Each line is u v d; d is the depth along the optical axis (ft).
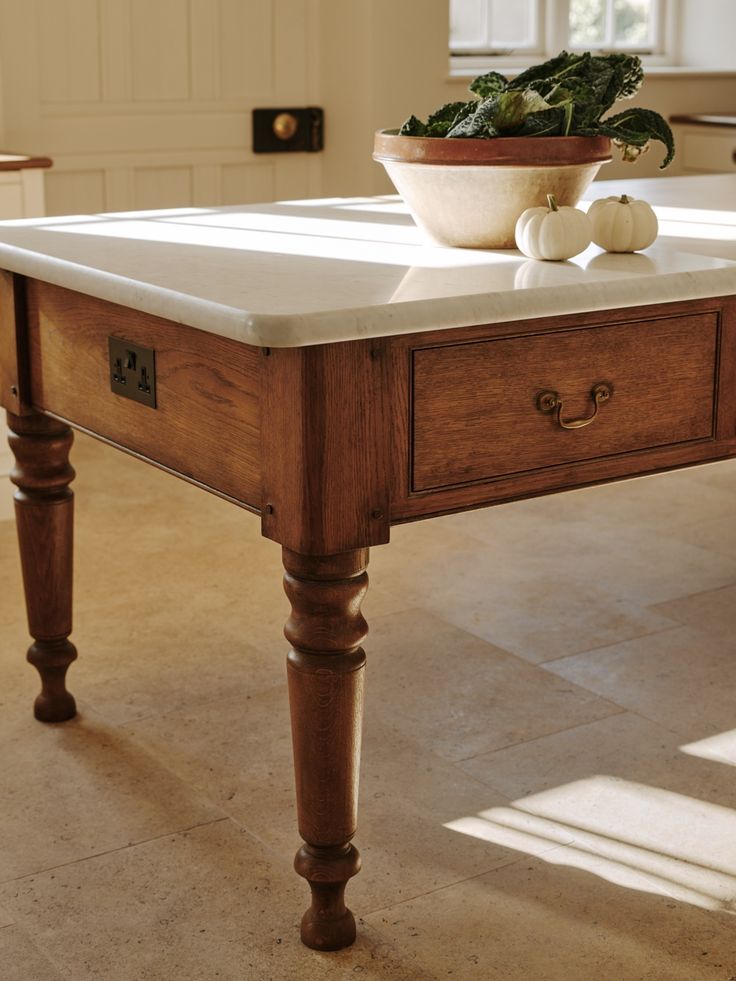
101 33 14.53
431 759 7.66
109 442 6.57
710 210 8.39
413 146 6.46
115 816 7.10
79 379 6.73
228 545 11.31
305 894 6.43
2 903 6.33
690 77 17.13
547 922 6.16
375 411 5.21
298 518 5.22
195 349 5.67
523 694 8.50
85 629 9.52
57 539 7.80
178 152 15.25
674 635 9.45
